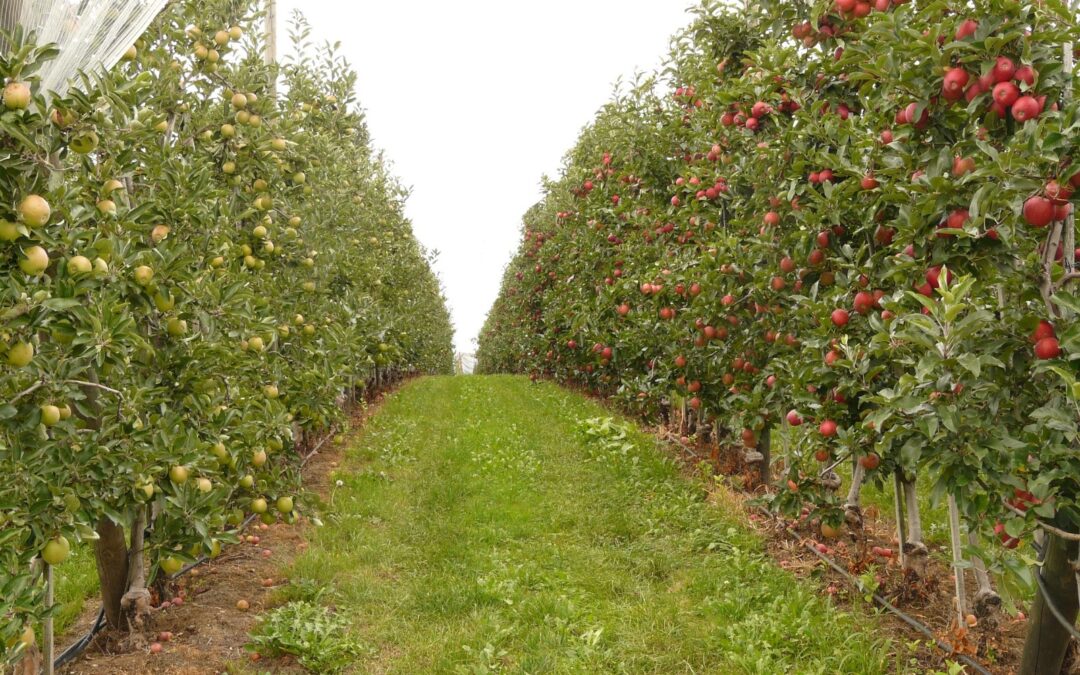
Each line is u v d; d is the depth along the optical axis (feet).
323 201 31.37
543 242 60.08
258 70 20.62
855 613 15.38
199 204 16.42
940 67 10.69
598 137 44.55
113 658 13.88
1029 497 10.77
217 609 16.39
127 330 10.43
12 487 10.03
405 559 20.38
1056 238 9.79
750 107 19.25
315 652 14.30
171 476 13.29
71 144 10.09
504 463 31.30
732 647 14.42
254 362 17.08
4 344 9.09
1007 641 14.46
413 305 61.72
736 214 23.08
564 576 18.67
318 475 29.07
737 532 20.53
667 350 28.35
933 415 9.91
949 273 11.09
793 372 16.42
